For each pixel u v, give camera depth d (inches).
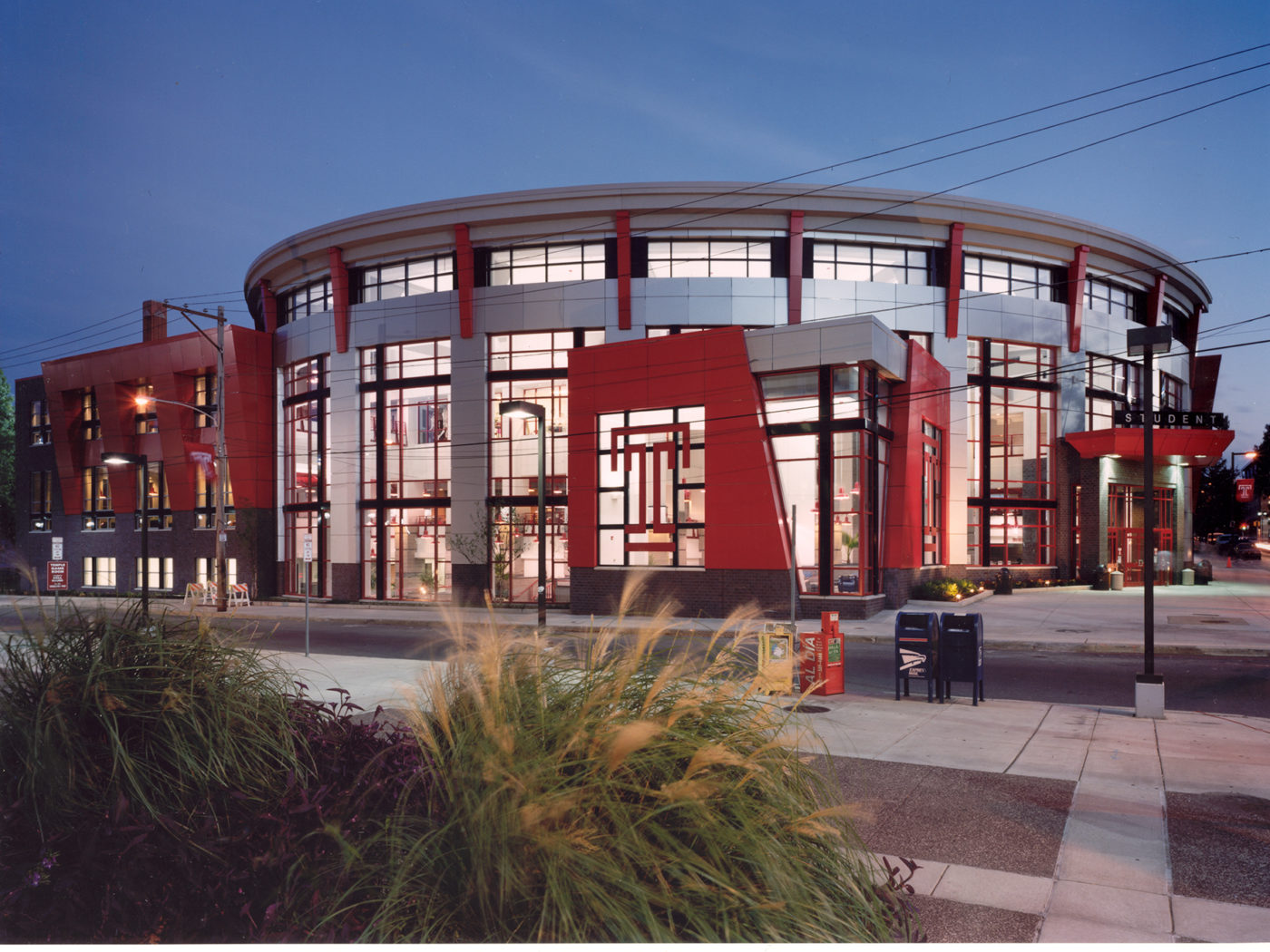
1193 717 423.8
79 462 1914.4
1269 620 908.0
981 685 458.3
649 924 92.1
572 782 110.1
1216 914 188.1
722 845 108.5
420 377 1384.1
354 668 586.9
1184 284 1679.4
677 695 129.0
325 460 1467.8
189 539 1689.2
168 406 1692.9
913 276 1342.3
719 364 999.0
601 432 1081.4
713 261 1277.1
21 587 1807.3
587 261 1301.7
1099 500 1455.5
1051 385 1491.1
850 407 977.5
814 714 425.4
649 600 1023.0
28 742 124.0
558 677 131.3
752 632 135.9
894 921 133.0
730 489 986.1
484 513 1320.1
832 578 974.4
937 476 1326.3
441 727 126.3
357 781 128.2
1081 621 913.5
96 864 110.8
